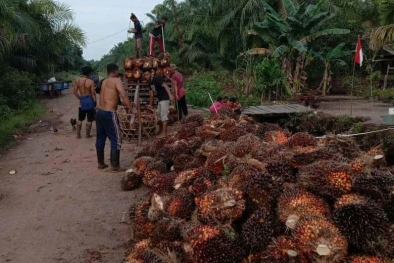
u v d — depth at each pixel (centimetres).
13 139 1166
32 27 2183
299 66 2081
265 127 708
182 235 373
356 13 2419
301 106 1284
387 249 310
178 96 1215
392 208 358
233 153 479
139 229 448
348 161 414
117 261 432
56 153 956
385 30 1399
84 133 1220
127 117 1030
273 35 2083
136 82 1123
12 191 676
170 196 454
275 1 2311
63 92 2597
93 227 520
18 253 456
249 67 2089
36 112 1670
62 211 578
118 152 763
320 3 1955
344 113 1264
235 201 369
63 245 473
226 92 2062
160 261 352
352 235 311
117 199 619
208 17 2745
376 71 2220
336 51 2061
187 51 2981
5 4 1616
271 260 317
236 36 2695
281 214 350
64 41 2558
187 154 651
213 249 334
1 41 1881
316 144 495
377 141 764
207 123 751
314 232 300
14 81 1827
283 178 405
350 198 350
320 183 371
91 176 744
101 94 754
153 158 674
